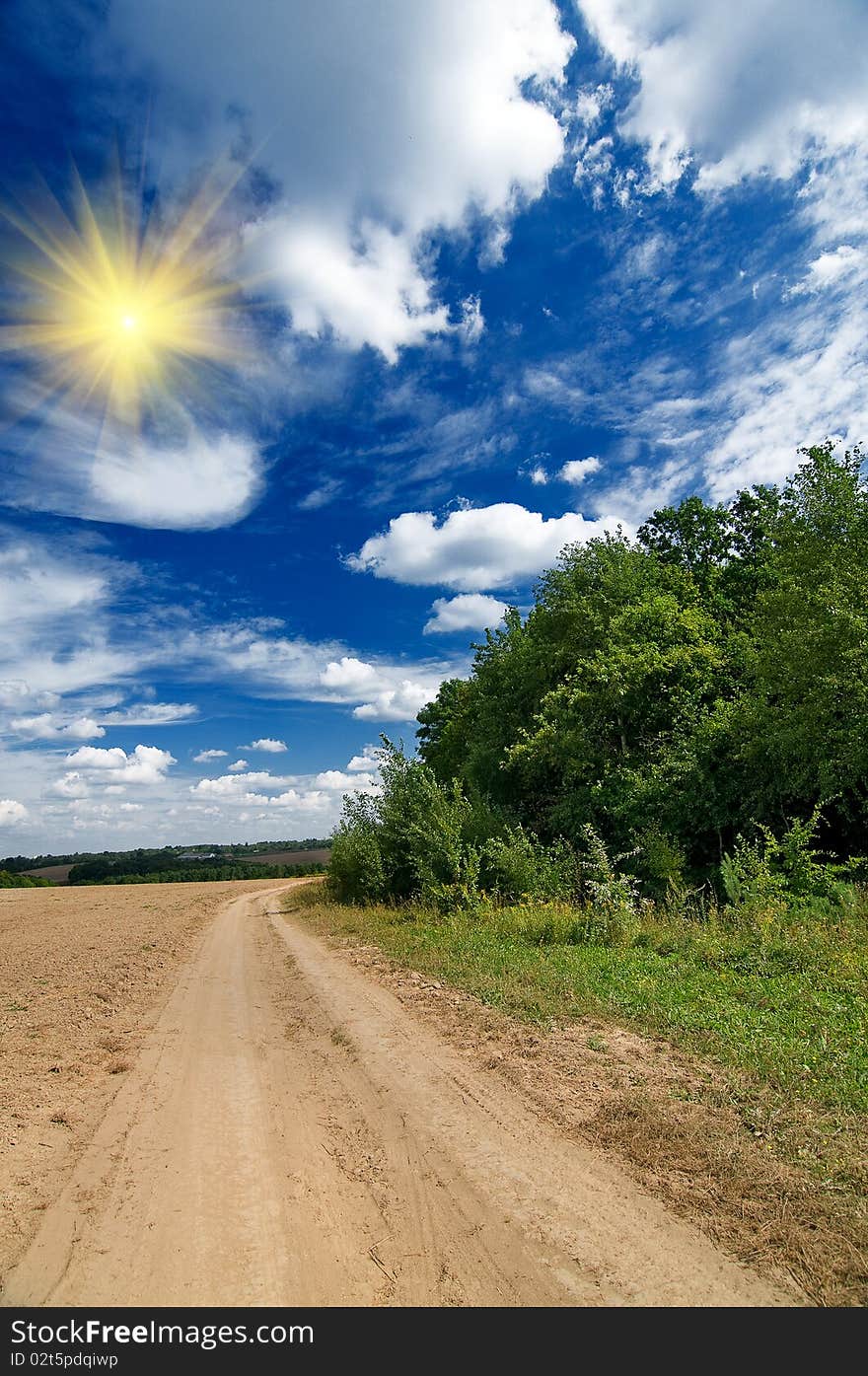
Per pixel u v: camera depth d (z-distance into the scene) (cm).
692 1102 538
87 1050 798
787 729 1670
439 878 2042
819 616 1673
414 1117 568
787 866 1277
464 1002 907
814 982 808
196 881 9650
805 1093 528
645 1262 358
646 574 2406
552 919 1327
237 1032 879
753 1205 397
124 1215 425
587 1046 687
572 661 2436
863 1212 381
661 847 1711
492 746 2727
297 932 2116
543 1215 408
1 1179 475
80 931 2633
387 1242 393
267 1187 462
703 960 966
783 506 1920
